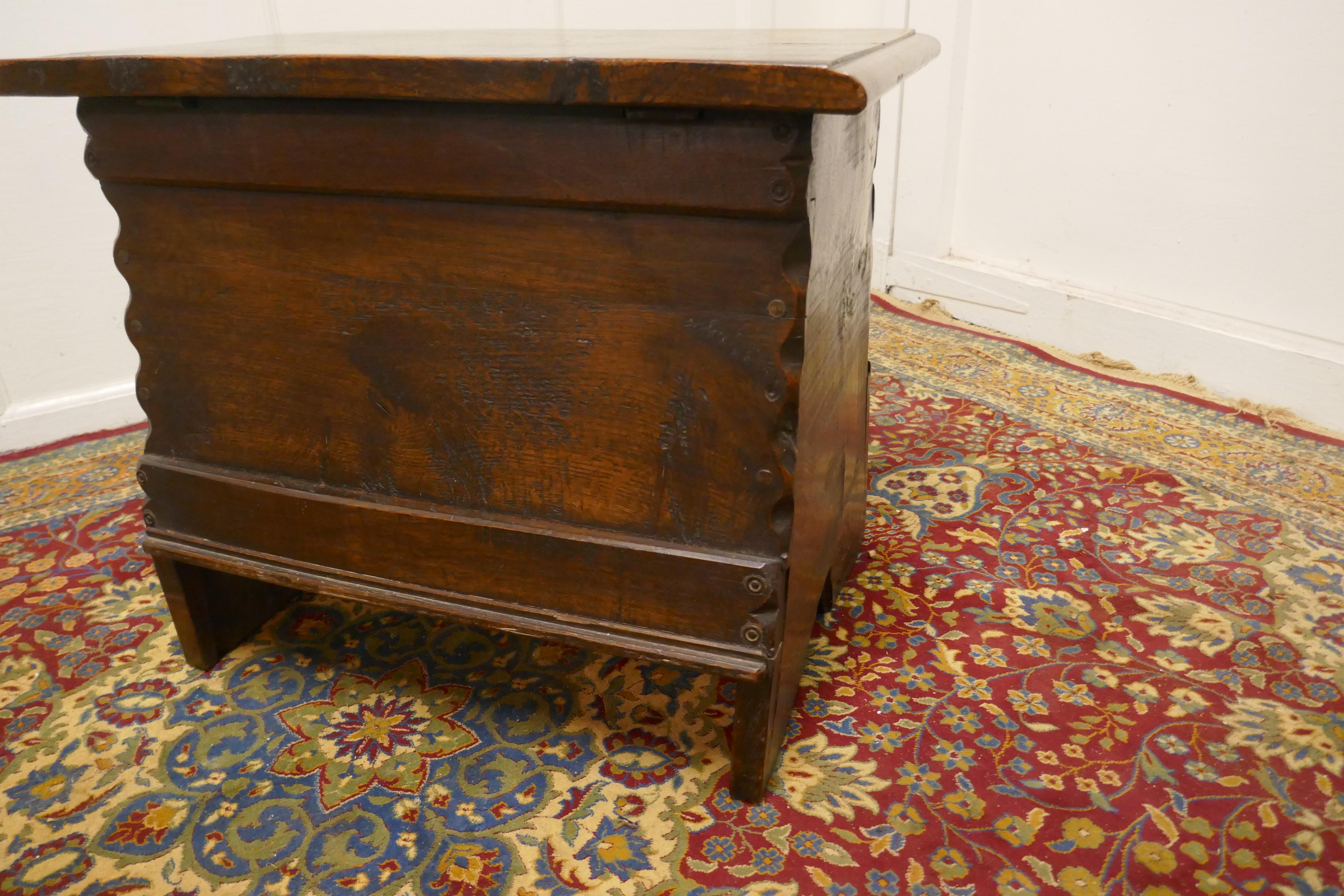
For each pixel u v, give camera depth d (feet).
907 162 13.37
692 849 4.95
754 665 4.81
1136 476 8.75
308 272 4.97
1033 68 11.55
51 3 8.64
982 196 12.74
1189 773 5.38
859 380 6.75
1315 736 5.62
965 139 12.70
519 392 4.83
